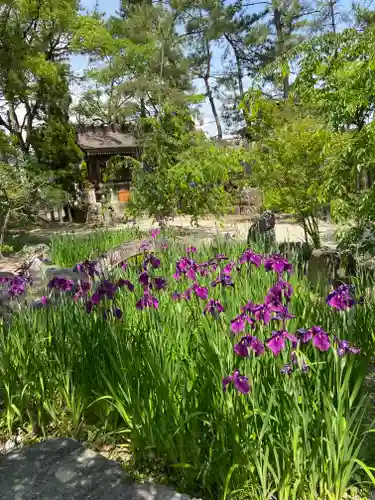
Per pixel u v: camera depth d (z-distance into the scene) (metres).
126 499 1.96
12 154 14.27
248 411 2.11
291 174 6.42
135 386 2.42
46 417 2.76
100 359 2.67
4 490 2.06
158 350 2.54
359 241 5.25
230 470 1.88
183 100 17.50
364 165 4.52
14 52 12.68
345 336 2.60
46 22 17.05
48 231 14.48
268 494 1.97
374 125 4.13
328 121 5.15
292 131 6.25
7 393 2.72
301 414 1.92
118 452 2.43
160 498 1.96
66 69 18.20
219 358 2.32
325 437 1.99
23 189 12.17
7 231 12.84
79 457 2.29
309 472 1.95
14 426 2.77
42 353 2.86
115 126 24.38
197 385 2.27
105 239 8.54
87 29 17.58
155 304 2.91
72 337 2.85
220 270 3.89
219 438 2.06
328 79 5.14
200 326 2.81
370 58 4.34
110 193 16.36
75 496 2.00
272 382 2.17
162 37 21.61
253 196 13.12
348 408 2.05
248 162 7.08
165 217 10.27
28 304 3.70
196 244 6.42
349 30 4.80
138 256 5.79
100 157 22.28
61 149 17.05
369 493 2.00
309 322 2.73
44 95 17.12
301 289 3.85
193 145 10.14
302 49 5.05
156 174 10.07
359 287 3.99
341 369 2.08
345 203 5.07
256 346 2.08
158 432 2.16
